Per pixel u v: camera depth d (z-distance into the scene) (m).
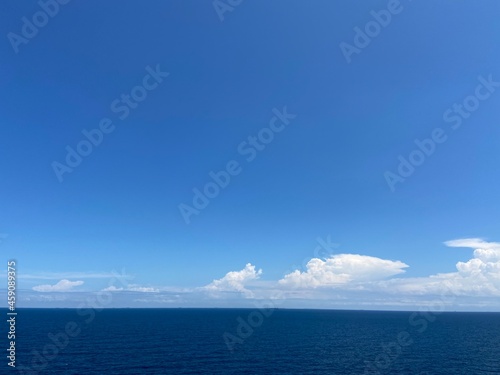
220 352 83.06
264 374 60.72
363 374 62.12
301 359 75.75
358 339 117.06
